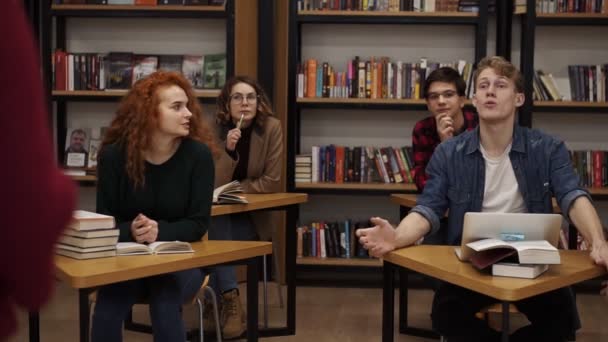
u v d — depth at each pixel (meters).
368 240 2.27
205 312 3.73
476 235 2.12
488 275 1.99
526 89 4.75
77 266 2.04
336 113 5.23
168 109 2.55
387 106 4.85
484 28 4.76
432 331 3.74
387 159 4.93
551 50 5.11
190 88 2.75
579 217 2.40
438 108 3.83
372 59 4.87
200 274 2.67
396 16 4.78
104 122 5.29
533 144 2.58
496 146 2.58
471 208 2.61
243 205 3.39
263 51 5.01
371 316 4.18
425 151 3.98
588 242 2.34
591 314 4.24
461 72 4.85
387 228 2.29
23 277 0.59
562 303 2.38
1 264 0.59
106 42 5.24
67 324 3.93
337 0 4.82
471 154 2.61
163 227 2.53
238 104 4.00
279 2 4.99
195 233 2.58
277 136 4.08
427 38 5.14
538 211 2.60
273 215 4.13
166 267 2.12
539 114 5.16
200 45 5.21
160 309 2.38
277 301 4.50
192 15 4.82
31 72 0.59
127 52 5.09
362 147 4.96
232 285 3.69
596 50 5.09
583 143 5.14
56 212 0.59
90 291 2.00
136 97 2.59
